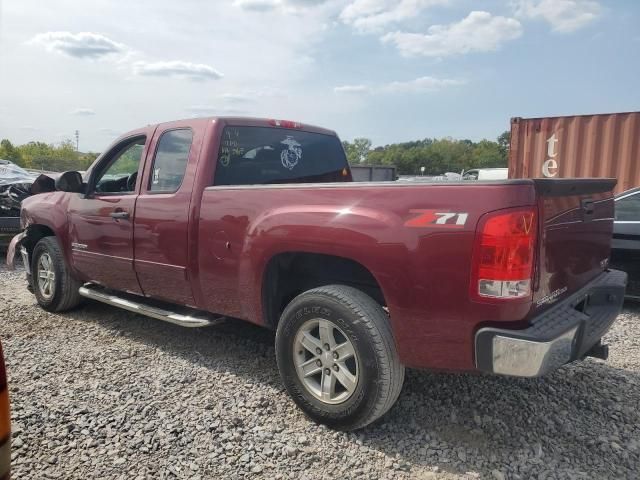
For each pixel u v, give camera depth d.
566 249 2.91
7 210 8.77
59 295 5.26
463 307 2.55
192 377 3.77
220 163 3.90
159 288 4.16
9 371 3.85
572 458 2.83
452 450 2.89
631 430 3.13
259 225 3.32
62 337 4.64
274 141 4.40
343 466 2.73
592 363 4.17
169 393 3.51
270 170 4.32
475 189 2.51
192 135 3.98
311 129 4.85
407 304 2.71
